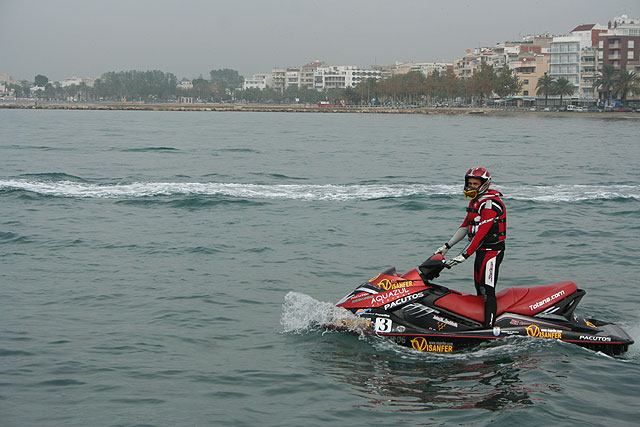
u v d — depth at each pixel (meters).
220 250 13.71
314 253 13.52
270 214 18.17
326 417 6.43
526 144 51.12
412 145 49.62
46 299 10.20
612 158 37.72
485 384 7.18
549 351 8.02
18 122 87.62
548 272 12.05
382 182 25.66
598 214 18.56
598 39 143.62
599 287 10.99
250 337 8.59
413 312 8.28
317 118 133.62
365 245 14.36
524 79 162.12
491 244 8.12
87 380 7.23
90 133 61.16
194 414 6.46
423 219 17.62
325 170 30.16
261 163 33.22
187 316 9.42
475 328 8.17
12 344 8.25
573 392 6.99
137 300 10.19
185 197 20.50
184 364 7.71
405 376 7.39
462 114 157.25
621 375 7.44
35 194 20.94
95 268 12.16
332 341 8.41
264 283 11.19
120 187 22.78
